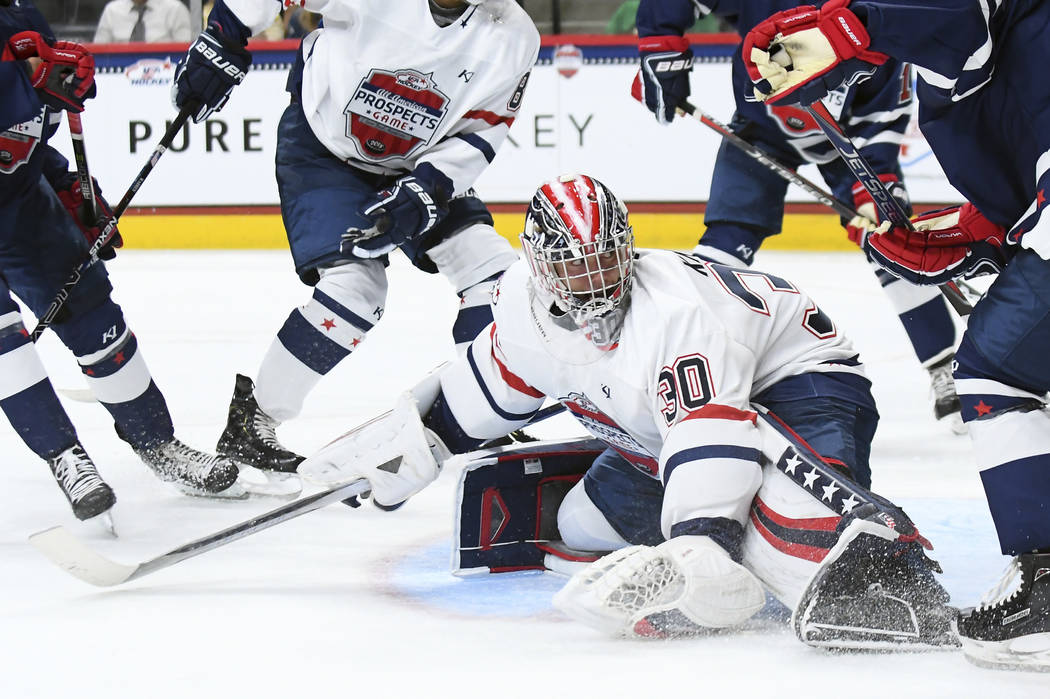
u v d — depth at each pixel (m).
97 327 14.02
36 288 13.88
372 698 8.24
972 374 9.23
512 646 9.28
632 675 8.55
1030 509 8.91
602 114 36.88
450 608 10.38
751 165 17.42
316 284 14.73
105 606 10.48
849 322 26.83
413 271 36.31
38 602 10.63
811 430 10.01
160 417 14.36
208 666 8.95
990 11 8.80
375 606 10.43
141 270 34.81
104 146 38.00
